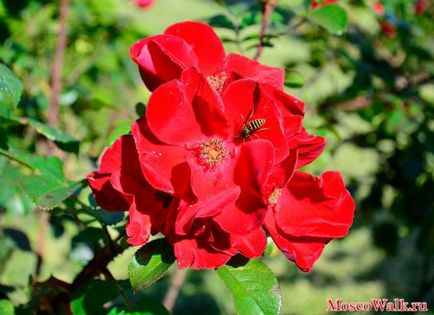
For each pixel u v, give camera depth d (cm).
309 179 77
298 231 77
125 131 83
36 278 99
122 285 85
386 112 140
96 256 85
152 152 75
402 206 143
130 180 75
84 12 140
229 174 75
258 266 79
